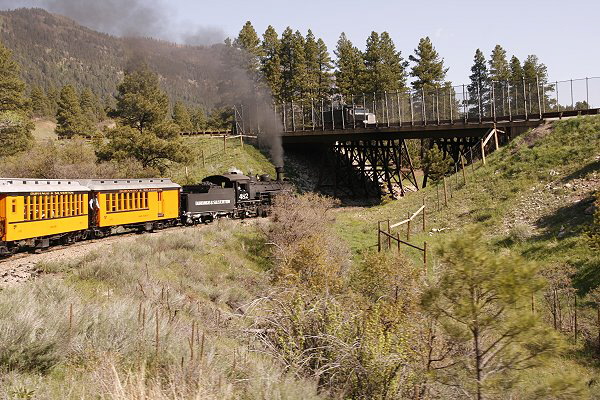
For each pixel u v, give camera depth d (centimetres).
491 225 2347
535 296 1580
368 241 2498
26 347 665
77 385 621
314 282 1259
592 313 1395
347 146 5394
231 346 887
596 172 2392
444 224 2561
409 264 1283
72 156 3869
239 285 1772
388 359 711
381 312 849
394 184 5634
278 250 2017
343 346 748
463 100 4241
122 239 2206
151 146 4000
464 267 546
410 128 4228
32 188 1758
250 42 7088
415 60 6744
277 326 837
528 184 2631
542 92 3909
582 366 1133
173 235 2222
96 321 805
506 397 575
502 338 554
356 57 7088
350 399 719
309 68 7050
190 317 1130
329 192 5278
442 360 686
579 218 2019
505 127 3528
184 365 671
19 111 4606
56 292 1020
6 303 801
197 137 6144
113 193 2266
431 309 588
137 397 568
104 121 10900
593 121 2917
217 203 3052
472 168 3247
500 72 7188
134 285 1327
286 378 670
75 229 2016
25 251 1867
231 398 621
